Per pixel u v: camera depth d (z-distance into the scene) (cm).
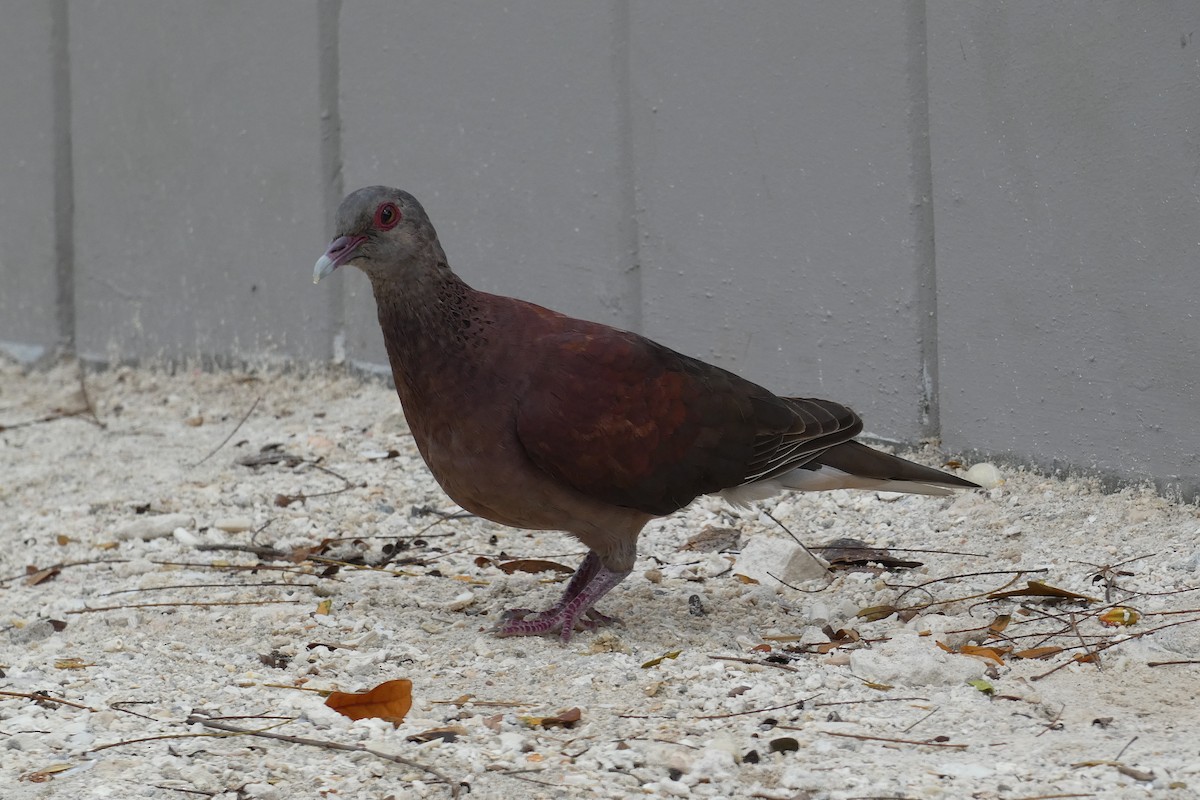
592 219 1374
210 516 1209
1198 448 1030
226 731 745
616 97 1344
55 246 1798
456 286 855
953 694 775
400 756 707
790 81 1229
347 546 1114
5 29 1812
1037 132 1089
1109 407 1077
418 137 1488
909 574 998
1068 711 745
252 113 1603
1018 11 1085
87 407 1605
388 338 864
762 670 826
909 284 1184
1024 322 1118
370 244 835
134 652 894
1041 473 1120
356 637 912
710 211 1293
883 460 938
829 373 1241
